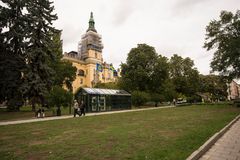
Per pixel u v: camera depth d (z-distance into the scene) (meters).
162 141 7.52
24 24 28.39
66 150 6.55
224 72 36.69
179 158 5.27
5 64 26.02
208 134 8.61
